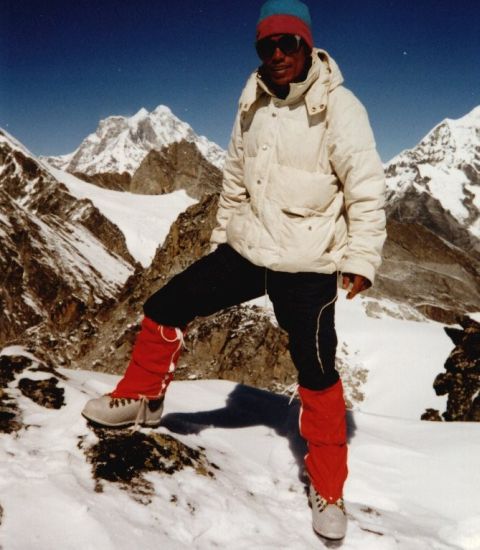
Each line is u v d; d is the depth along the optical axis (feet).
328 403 6.72
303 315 6.59
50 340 119.96
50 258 197.36
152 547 5.31
